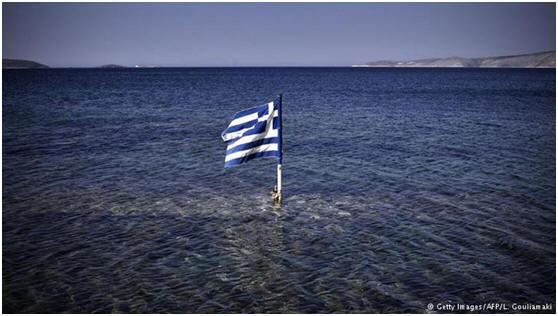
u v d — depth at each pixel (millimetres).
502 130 48125
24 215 22625
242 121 22750
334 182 28500
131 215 22750
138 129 48281
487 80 182125
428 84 149250
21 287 16125
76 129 47531
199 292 15922
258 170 31281
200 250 18984
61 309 14914
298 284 16438
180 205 24219
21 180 28531
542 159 34750
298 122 53469
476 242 19828
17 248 19016
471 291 16031
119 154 36094
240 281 16625
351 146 39344
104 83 142000
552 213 23266
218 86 129750
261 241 19859
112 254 18594
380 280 16703
